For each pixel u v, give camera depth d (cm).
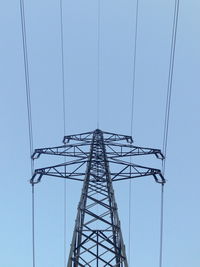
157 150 2314
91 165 1962
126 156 2245
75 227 1442
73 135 2747
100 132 2503
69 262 1323
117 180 1986
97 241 1472
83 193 1608
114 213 1557
